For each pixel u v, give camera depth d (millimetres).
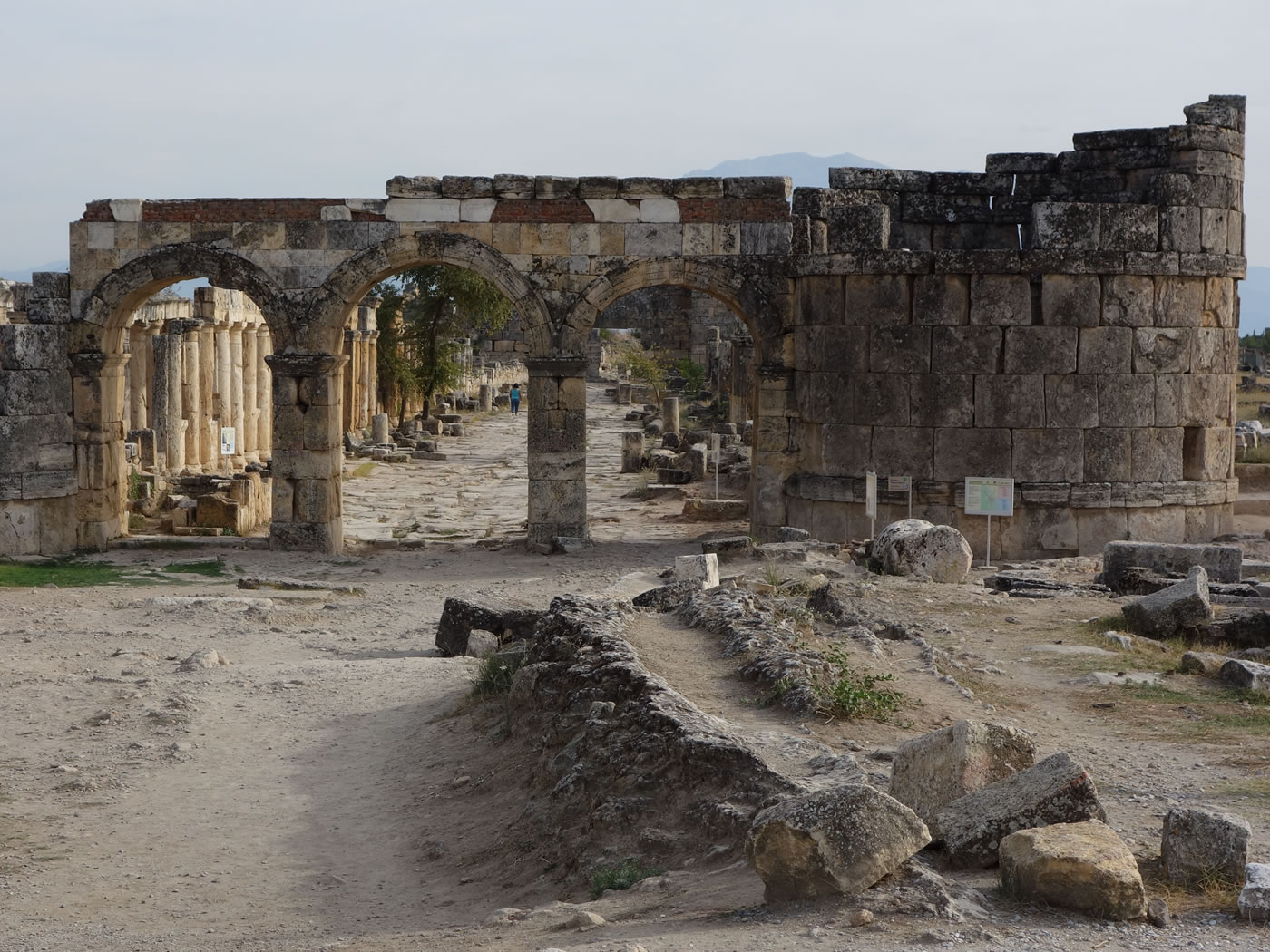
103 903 11227
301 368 31391
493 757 14375
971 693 14250
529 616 20938
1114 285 28594
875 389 29562
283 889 11586
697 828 10492
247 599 25391
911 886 8344
